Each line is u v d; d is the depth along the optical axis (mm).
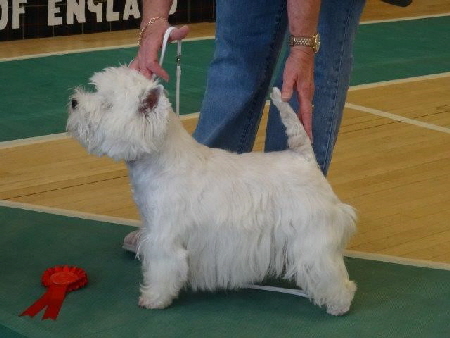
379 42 8820
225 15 3541
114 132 2891
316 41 3141
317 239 3053
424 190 4684
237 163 3117
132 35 8570
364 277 3537
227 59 3588
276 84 3652
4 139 5156
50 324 2996
